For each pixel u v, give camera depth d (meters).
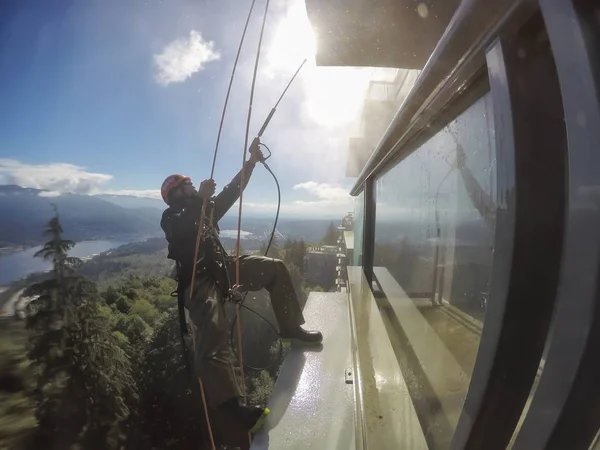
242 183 2.72
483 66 1.02
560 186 0.70
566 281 0.55
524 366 0.77
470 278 1.23
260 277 3.10
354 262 7.09
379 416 1.85
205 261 2.77
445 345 1.50
